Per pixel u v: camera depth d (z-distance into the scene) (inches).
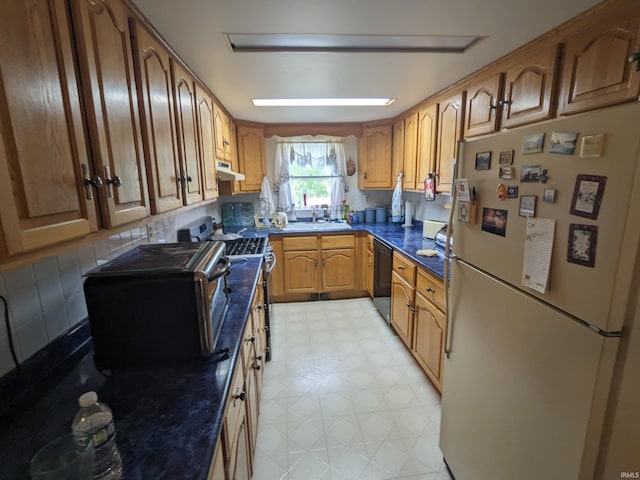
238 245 114.7
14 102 24.8
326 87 93.6
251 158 146.2
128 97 45.0
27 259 26.8
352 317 131.3
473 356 52.0
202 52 66.6
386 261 117.1
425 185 110.6
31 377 38.7
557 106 58.4
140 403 35.5
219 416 33.5
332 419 76.0
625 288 29.6
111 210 38.6
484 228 48.1
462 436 56.1
